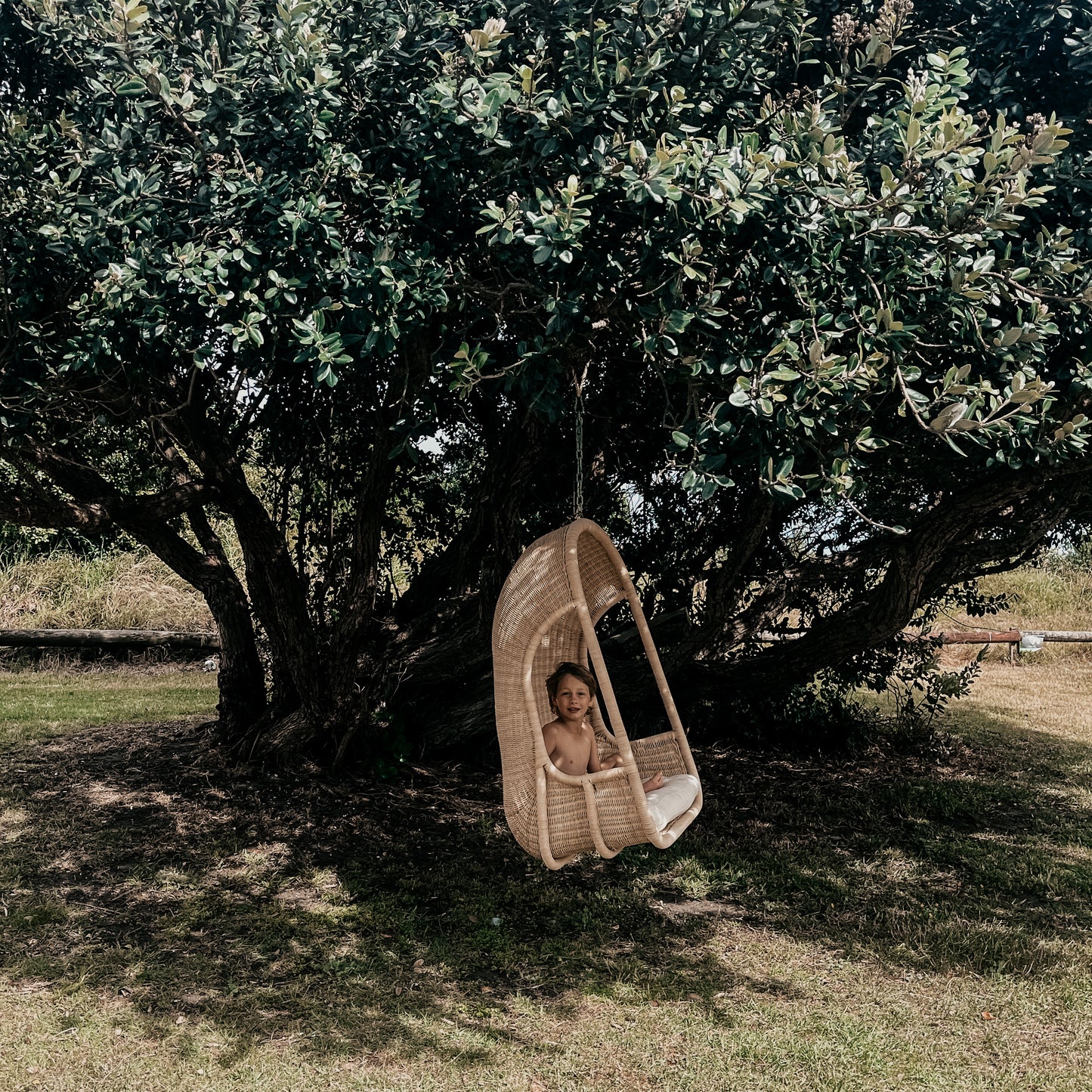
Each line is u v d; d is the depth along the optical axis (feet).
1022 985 17.07
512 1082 13.80
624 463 26.71
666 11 13.16
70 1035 14.67
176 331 14.24
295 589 25.57
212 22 14.71
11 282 14.93
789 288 14.16
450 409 24.48
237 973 16.87
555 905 20.18
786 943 18.66
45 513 20.59
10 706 38.22
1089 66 14.60
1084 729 40.78
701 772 31.17
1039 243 14.30
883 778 31.37
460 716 29.04
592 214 13.42
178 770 28.02
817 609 31.14
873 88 14.70
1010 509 24.07
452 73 13.24
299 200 13.17
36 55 16.38
